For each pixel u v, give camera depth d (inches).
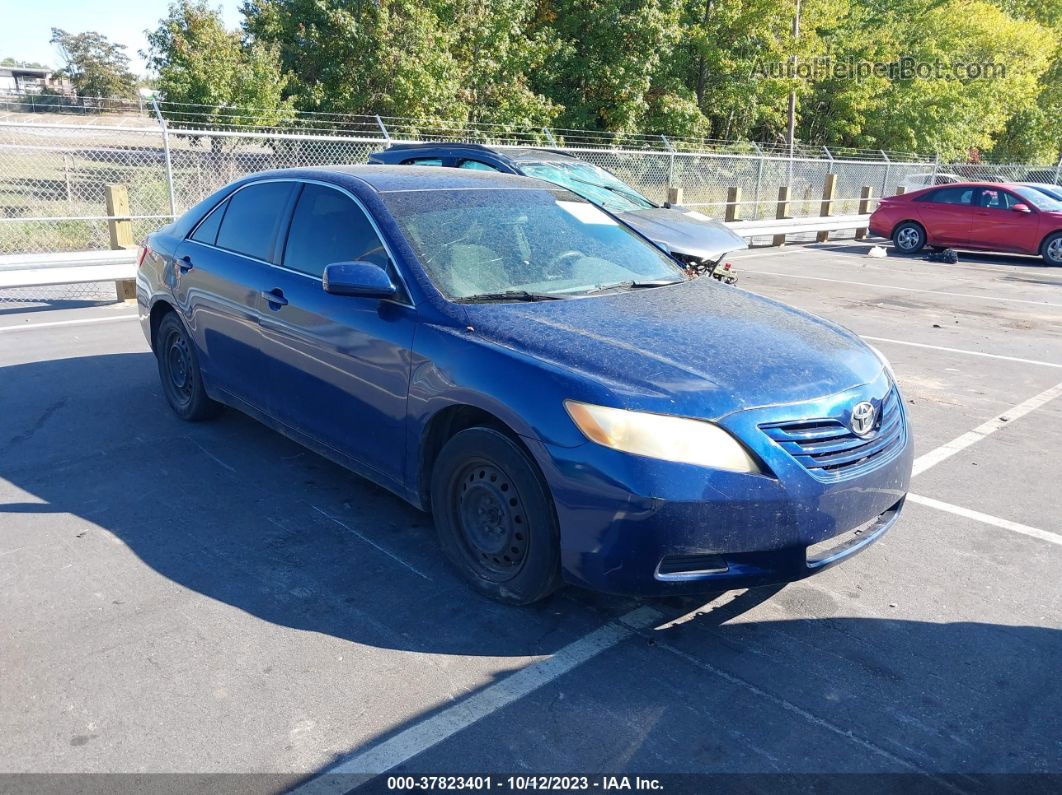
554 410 116.3
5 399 226.5
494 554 129.2
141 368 260.1
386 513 162.6
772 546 115.0
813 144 1610.5
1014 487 187.5
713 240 319.9
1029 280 530.9
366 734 101.1
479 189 168.6
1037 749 101.6
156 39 940.6
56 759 95.6
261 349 171.6
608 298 147.0
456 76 971.3
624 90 1159.0
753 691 111.3
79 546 146.2
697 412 113.0
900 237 663.1
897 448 131.3
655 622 127.5
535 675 113.5
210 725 101.9
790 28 1382.9
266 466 184.2
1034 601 136.9
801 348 132.5
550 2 1186.0
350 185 161.0
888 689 112.5
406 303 140.8
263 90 885.8
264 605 129.0
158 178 546.6
